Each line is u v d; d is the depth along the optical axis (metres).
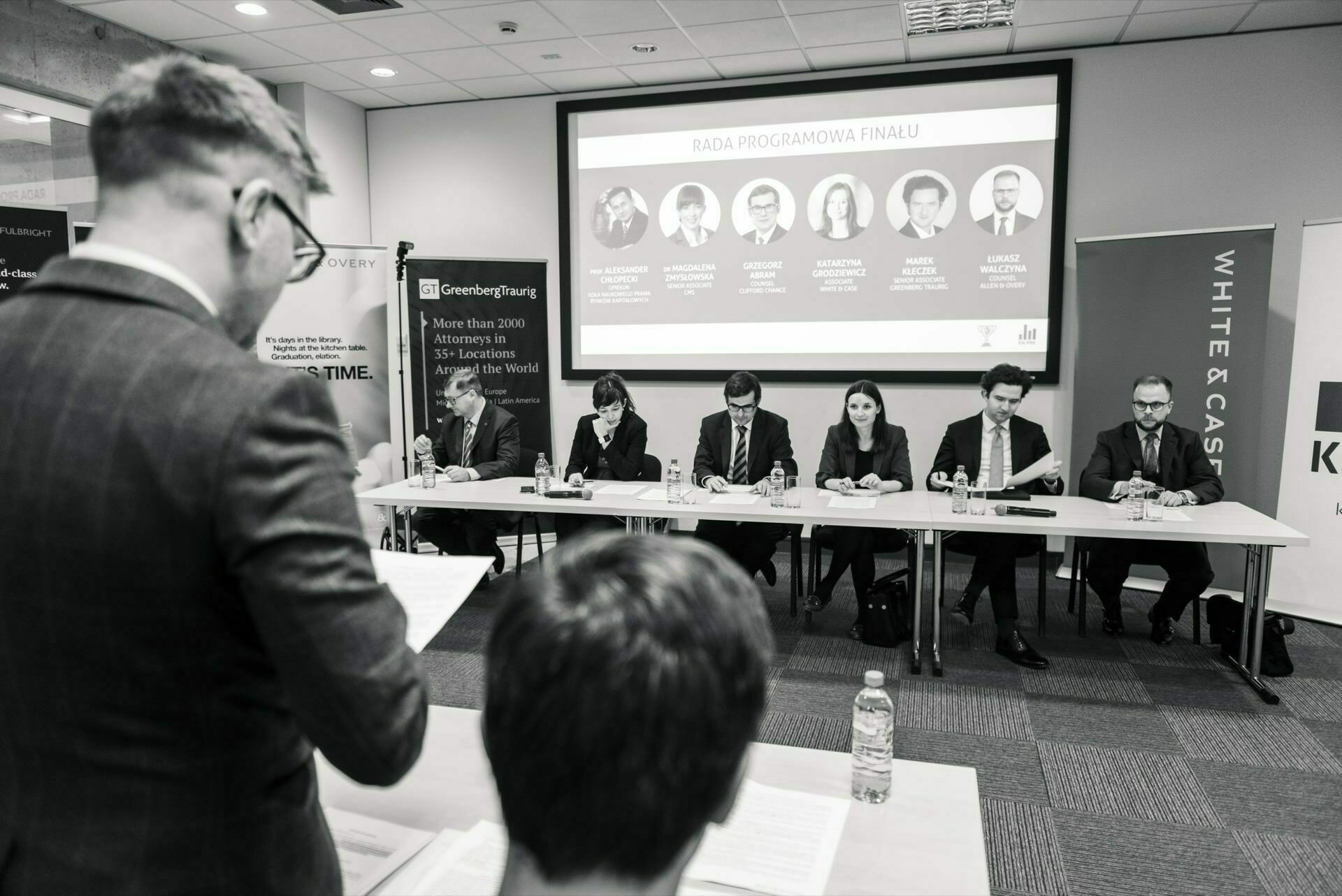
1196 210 4.44
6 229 3.71
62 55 3.88
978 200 4.71
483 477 4.08
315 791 0.67
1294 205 4.29
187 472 0.51
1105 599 3.65
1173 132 4.43
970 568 4.88
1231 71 4.30
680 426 5.31
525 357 5.26
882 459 3.88
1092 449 4.45
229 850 0.57
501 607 0.44
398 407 4.92
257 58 4.59
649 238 5.21
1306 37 4.19
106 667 0.53
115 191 0.59
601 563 0.44
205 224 0.59
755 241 5.06
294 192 0.65
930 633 3.64
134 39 4.21
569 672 0.38
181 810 0.55
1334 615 3.78
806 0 3.83
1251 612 3.09
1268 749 2.59
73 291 0.57
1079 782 2.40
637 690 0.38
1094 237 4.45
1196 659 3.36
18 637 0.54
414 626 1.10
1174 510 3.23
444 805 1.05
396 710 0.56
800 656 3.41
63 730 0.54
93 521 0.52
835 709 2.91
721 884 0.90
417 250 5.62
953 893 0.90
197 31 4.19
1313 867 2.00
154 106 0.57
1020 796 2.33
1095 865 2.01
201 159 0.58
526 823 0.40
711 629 0.40
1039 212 4.63
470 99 5.38
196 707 0.55
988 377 3.71
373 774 0.57
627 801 0.38
